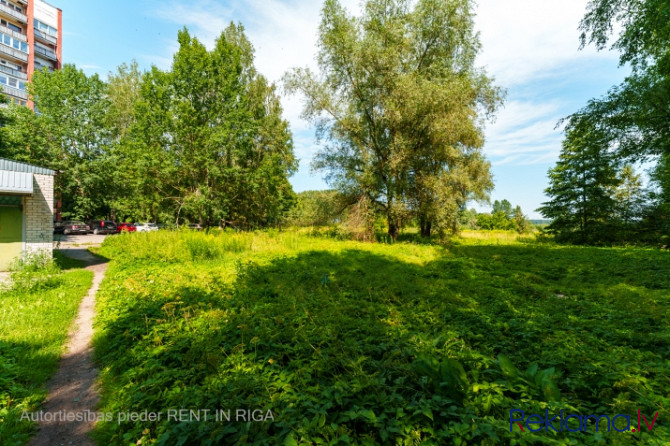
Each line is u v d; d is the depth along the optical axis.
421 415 2.53
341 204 23.39
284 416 2.58
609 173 24.92
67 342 5.28
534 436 2.22
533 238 30.88
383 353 3.97
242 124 28.19
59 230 31.81
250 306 6.24
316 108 21.91
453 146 21.84
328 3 19.31
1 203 10.66
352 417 2.40
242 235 18.39
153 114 26.95
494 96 19.47
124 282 8.69
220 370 3.58
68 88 32.66
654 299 6.99
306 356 3.95
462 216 21.91
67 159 32.97
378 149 21.95
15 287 7.79
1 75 38.16
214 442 2.42
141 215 33.84
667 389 3.05
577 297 7.71
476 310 6.27
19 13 40.28
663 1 11.38
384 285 8.56
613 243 23.89
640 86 14.44
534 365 3.23
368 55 19.12
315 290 7.88
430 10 19.44
